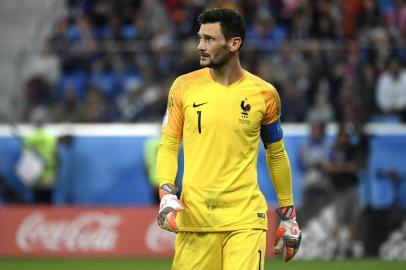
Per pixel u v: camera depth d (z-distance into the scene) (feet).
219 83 63.31
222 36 62.34
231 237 62.18
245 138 62.75
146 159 183.52
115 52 196.13
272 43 192.44
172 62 192.95
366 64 191.62
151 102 193.16
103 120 194.18
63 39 205.05
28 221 173.99
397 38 202.90
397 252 168.76
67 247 172.55
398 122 190.49
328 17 205.98
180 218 63.46
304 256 167.53
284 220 66.69
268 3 214.69
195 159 62.90
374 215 169.68
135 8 216.33
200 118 62.49
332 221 169.58
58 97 194.70
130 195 191.72
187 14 209.26
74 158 191.83
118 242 171.42
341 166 171.94
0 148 192.03
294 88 189.26
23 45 224.53
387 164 188.03
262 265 62.85
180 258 63.62
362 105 189.26
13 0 228.63
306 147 176.76
